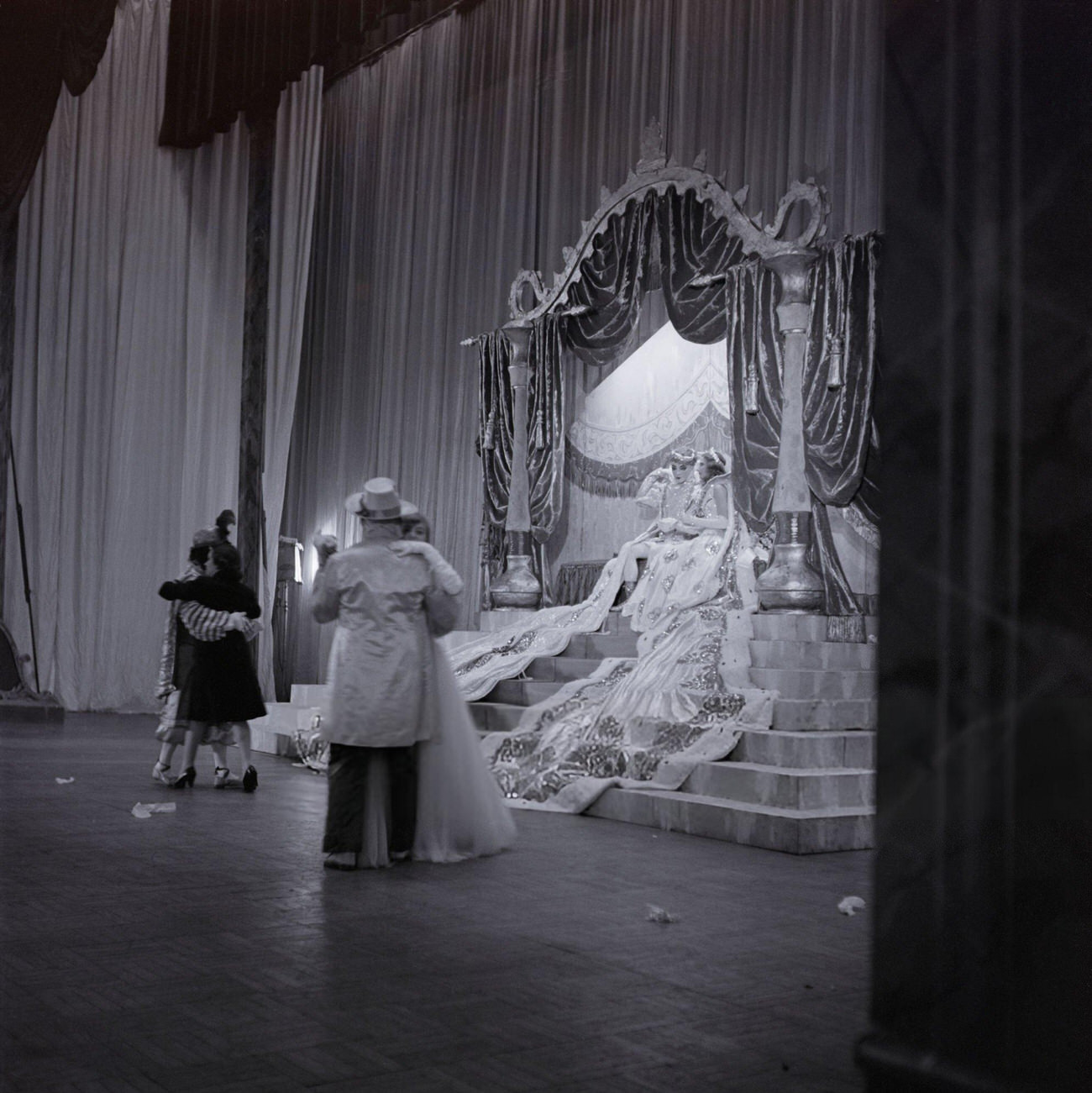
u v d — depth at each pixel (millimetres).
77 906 4293
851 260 8578
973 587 2041
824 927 4297
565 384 11883
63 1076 2641
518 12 12711
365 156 14641
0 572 13617
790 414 8375
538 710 8188
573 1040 2975
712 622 8320
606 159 11570
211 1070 2691
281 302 14422
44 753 9422
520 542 11328
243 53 13242
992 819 2047
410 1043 2920
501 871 5184
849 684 7500
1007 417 2021
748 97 10203
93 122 14914
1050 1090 2020
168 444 14680
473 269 12938
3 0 13742
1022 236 2021
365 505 5340
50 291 14672
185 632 7602
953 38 2068
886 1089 2133
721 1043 2975
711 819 6359
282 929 4027
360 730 5105
